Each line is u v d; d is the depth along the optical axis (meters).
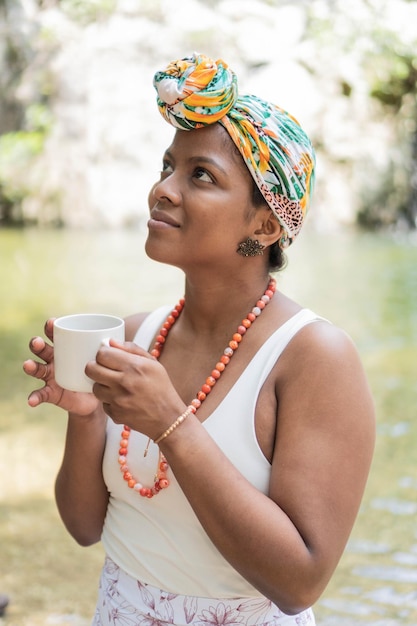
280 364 1.62
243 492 1.48
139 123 14.65
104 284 10.00
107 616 1.73
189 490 1.49
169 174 1.66
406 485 4.68
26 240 13.16
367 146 15.08
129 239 13.51
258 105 1.61
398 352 7.40
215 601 1.65
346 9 15.34
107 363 1.43
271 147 1.59
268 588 1.51
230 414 1.61
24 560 3.82
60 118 14.70
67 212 14.58
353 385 1.58
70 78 14.61
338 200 14.98
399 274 10.88
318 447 1.54
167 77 1.59
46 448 5.14
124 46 14.68
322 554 1.50
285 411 1.58
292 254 12.25
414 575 3.73
